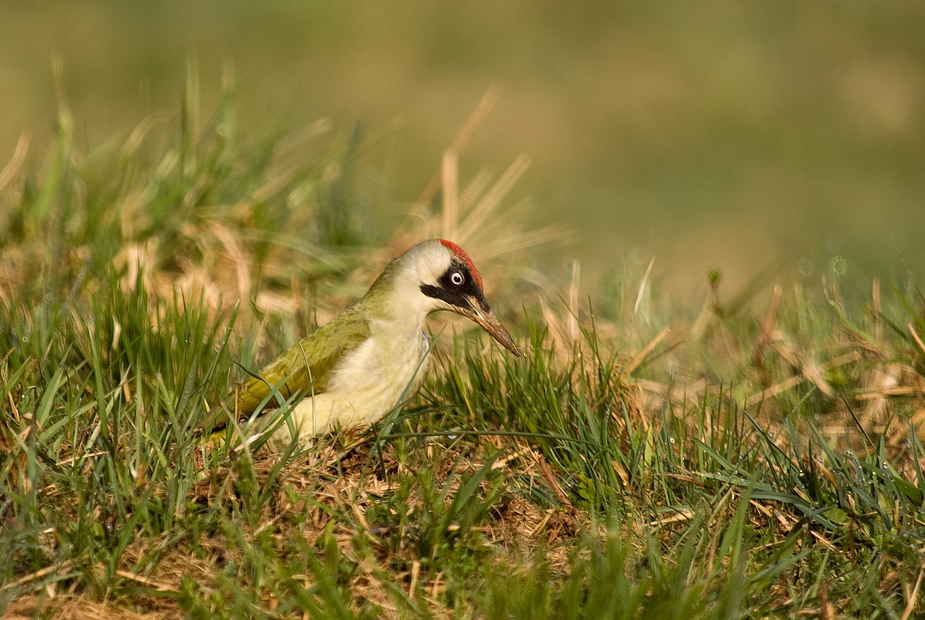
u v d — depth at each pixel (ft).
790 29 97.35
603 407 29.30
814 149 84.89
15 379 26.12
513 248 44.09
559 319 38.68
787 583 22.81
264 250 40.88
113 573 21.62
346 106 84.58
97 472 23.70
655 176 81.41
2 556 21.15
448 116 84.74
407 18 96.27
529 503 25.48
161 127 74.33
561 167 81.15
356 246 43.78
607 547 22.27
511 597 20.65
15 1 92.68
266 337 35.45
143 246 39.22
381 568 22.62
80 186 41.16
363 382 29.30
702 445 26.05
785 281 47.80
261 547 22.54
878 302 36.58
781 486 25.68
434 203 47.32
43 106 79.77
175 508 23.36
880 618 21.67
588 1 98.99
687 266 69.05
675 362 36.65
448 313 39.47
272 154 43.93
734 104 87.86
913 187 81.20
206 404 27.71
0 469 23.84
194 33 91.30
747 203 78.07
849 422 30.86
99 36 89.45
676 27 97.45
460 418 29.45
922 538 23.18
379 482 25.73
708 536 23.79
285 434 28.09
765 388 33.71
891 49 95.25
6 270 37.76
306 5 95.09
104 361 29.35
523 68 91.76
